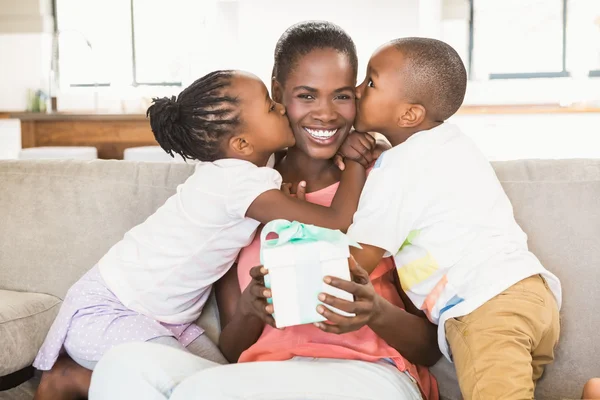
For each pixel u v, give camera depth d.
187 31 5.40
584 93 4.90
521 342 1.07
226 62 5.23
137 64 5.50
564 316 1.29
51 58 5.49
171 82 5.50
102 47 5.51
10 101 5.52
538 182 1.38
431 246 1.20
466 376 1.06
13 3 5.43
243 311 1.16
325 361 1.09
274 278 0.98
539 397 1.28
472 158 1.26
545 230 1.34
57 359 1.33
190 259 1.28
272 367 0.99
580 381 1.27
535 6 4.99
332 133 1.29
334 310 1.00
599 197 1.35
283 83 1.29
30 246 1.51
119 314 1.28
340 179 1.34
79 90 5.50
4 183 1.56
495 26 5.05
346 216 1.23
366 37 5.02
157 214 1.36
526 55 5.06
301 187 1.30
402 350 1.18
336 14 5.02
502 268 1.15
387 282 1.31
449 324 1.15
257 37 5.14
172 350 1.06
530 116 4.35
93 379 1.03
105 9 5.46
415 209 1.19
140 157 4.14
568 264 1.32
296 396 0.92
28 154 4.21
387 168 1.21
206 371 0.96
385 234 1.17
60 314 1.31
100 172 1.54
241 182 1.23
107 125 4.64
